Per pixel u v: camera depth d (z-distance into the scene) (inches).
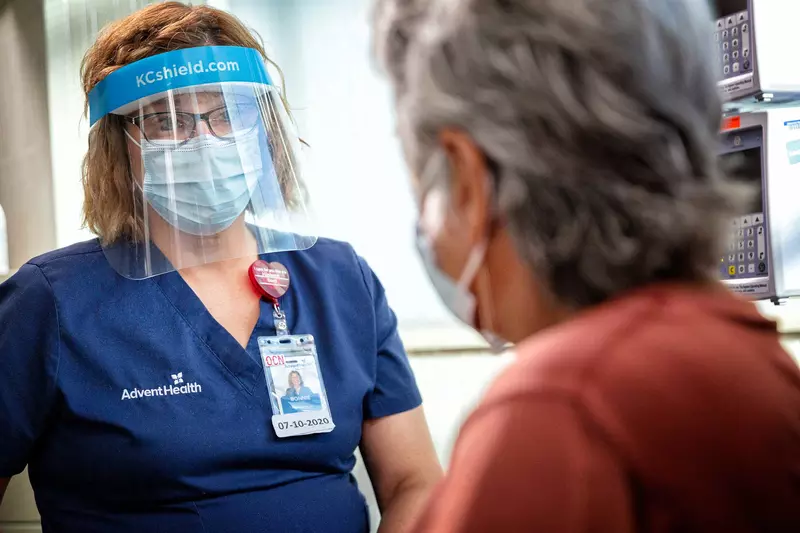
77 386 49.6
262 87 54.1
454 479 20.3
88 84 54.8
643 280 22.0
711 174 21.6
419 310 72.9
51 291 51.2
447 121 22.2
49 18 71.5
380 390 57.6
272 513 50.8
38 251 71.8
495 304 24.0
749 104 48.0
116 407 49.4
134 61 52.4
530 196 21.5
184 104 51.1
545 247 21.6
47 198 71.7
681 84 21.1
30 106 71.7
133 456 48.9
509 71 21.2
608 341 20.4
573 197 21.1
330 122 72.7
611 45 20.4
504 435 19.5
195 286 54.3
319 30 72.7
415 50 23.3
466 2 22.2
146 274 52.5
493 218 22.5
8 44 71.7
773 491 19.3
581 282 21.9
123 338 51.0
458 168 22.9
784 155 46.1
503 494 19.0
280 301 55.6
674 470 19.0
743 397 19.8
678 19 21.3
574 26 20.6
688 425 19.2
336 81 72.8
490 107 21.5
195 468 49.4
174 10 54.9
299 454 52.1
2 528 67.9
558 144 21.0
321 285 56.9
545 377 20.0
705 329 20.8
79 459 49.5
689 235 21.3
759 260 47.0
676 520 19.0
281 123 55.9
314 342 55.2
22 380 49.8
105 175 54.0
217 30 55.0
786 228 46.3
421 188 24.1
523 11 21.4
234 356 52.1
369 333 57.1
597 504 18.5
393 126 25.0
